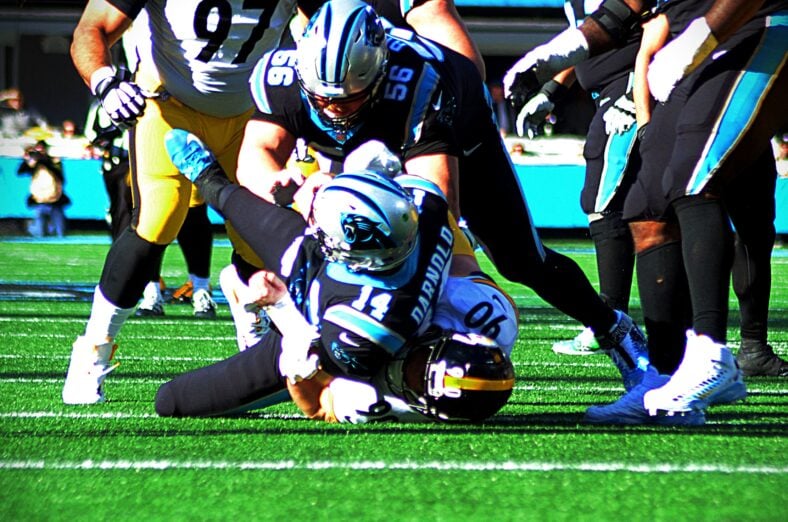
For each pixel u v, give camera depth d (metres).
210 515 7.61
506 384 10.74
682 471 8.98
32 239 54.09
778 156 55.50
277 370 11.16
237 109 13.49
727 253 11.33
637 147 17.91
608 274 18.41
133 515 7.61
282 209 11.09
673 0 13.02
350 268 10.33
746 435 10.76
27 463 9.20
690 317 12.70
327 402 11.25
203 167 11.50
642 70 13.60
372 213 9.88
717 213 11.38
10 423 11.27
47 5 63.84
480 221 12.70
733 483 8.56
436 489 8.31
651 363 12.55
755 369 16.36
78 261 42.59
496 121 12.64
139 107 11.81
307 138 11.39
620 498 8.09
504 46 61.81
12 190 56.28
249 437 10.47
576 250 50.66
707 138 11.38
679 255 12.41
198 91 13.02
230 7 12.88
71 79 64.50
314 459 9.39
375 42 10.48
